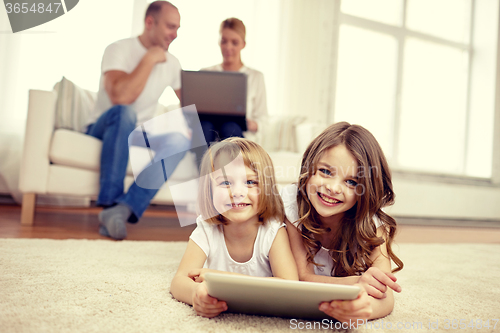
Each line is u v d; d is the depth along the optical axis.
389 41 4.16
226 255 0.75
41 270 0.80
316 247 0.75
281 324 0.55
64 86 1.83
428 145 4.34
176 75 1.16
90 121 1.65
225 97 1.19
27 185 1.61
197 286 0.60
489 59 4.47
